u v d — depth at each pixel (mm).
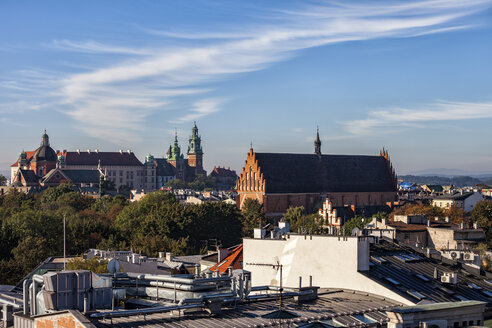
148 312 37625
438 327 38969
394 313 38594
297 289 45531
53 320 35938
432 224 134375
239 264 82500
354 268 48594
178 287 40875
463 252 67688
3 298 50906
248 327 37344
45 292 37375
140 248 165000
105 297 39312
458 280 55375
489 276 58906
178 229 197875
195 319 38281
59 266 108125
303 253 51375
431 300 47375
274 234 65438
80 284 38031
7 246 161375
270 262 54156
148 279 42250
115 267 42938
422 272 54656
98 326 35375
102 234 184250
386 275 51250
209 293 41031
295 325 39469
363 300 46562
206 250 177500
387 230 78875
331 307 43719
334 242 49781
